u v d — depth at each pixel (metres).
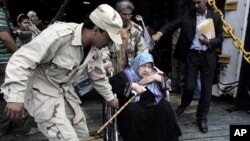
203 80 3.99
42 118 2.18
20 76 1.92
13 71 1.92
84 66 2.24
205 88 3.97
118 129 3.18
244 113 4.64
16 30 4.73
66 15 8.42
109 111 3.02
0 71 3.51
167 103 3.24
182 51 4.09
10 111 1.91
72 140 2.17
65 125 2.18
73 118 2.41
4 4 3.50
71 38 2.10
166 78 3.38
